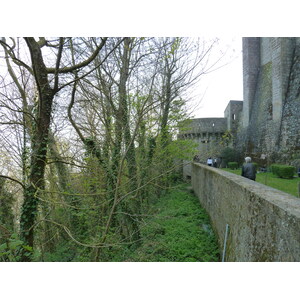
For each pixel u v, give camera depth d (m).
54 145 6.27
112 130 6.33
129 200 6.56
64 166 6.83
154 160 7.37
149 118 6.36
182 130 9.66
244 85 31.67
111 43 6.10
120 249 6.02
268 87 26.81
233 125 32.09
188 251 5.32
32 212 5.17
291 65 23.45
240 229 3.59
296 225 1.99
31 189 5.21
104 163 6.13
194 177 13.27
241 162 29.27
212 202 6.84
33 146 5.34
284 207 2.26
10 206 7.61
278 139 22.67
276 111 23.72
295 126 20.95
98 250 4.93
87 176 5.90
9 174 7.35
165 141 8.52
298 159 19.67
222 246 4.97
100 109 6.90
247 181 4.06
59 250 7.43
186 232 6.46
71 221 7.22
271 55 26.48
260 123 26.89
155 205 10.46
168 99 5.57
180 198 11.45
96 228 6.49
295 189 10.75
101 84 6.52
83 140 6.09
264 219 2.66
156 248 5.60
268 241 2.52
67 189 6.45
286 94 23.08
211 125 31.53
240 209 3.66
